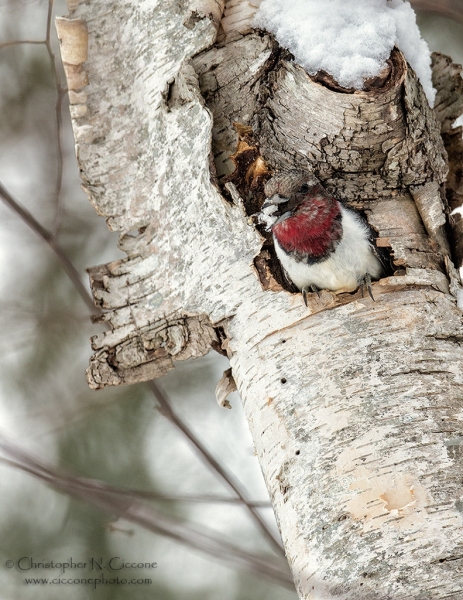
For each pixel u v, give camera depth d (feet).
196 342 23.30
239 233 22.06
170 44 23.88
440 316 20.99
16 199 38.14
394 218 23.09
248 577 32.78
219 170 23.29
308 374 20.36
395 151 22.97
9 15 38.34
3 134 38.99
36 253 37.04
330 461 19.11
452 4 33.06
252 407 21.07
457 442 18.81
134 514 29.43
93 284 24.56
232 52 23.31
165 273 23.65
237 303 21.95
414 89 22.63
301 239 23.26
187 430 30.94
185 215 23.07
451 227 23.72
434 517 17.83
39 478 29.68
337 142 22.86
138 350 24.12
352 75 21.80
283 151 23.43
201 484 33.40
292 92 22.47
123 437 34.12
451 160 26.23
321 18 22.48
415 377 19.79
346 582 17.72
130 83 24.76
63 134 39.37
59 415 33.99
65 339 35.58
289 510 19.38
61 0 38.29
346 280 23.45
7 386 34.76
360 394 19.70
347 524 18.28
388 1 24.32
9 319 35.60
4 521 33.45
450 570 17.16
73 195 38.81
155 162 24.02
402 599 17.06
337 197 23.44
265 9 23.27
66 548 33.14
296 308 21.22
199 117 22.72
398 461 18.60
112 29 25.05
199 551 28.94
